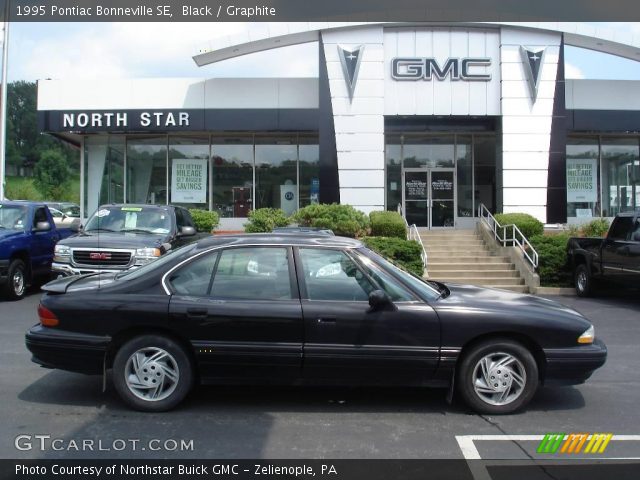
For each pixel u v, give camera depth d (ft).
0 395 18.89
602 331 30.94
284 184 66.39
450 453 14.73
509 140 58.44
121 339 17.51
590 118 61.31
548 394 19.80
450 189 67.00
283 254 17.88
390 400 18.85
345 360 16.97
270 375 17.24
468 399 17.40
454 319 17.13
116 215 36.88
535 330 17.24
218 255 17.90
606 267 41.11
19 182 201.67
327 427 16.40
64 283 18.86
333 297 17.39
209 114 60.75
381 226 52.90
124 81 60.80
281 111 60.64
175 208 39.04
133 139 66.49
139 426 16.28
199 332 17.07
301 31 57.52
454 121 60.18
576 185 67.51
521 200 58.49
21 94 226.58
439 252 53.98
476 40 58.70
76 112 60.75
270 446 15.03
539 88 58.49
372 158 58.08
